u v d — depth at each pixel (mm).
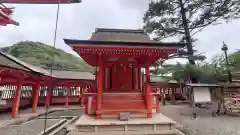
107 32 10328
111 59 10172
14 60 12672
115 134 7262
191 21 21047
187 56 19797
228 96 14492
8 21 10195
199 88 13250
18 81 13352
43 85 23906
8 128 9617
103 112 8305
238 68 19156
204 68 19266
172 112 15570
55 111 19219
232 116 13203
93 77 27891
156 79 25797
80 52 8547
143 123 7734
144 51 8562
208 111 15867
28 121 12047
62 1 11906
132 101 8938
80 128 7559
